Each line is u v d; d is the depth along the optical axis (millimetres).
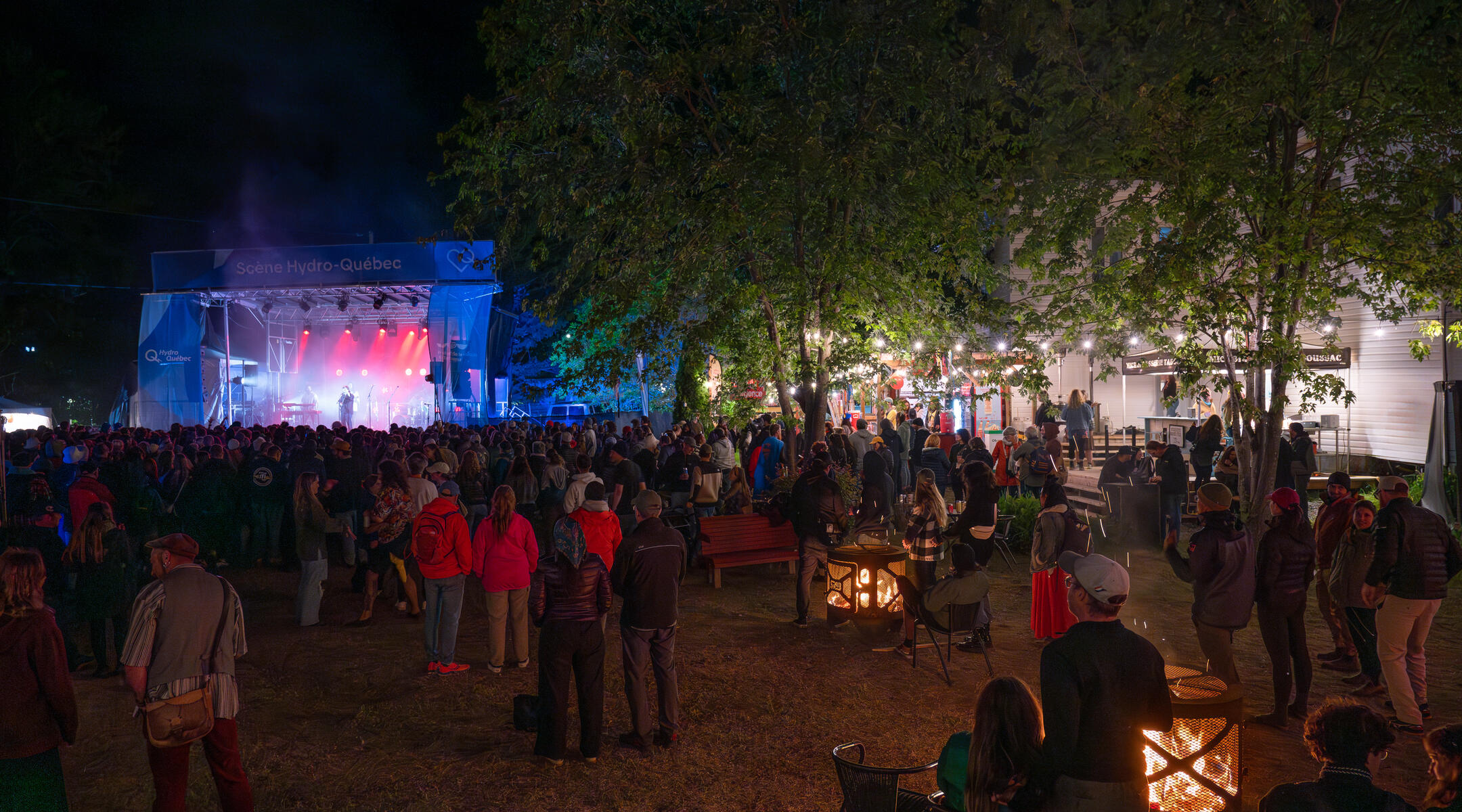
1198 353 10500
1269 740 5949
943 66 11844
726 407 13797
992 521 9336
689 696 7191
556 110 12477
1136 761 3176
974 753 3225
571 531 5887
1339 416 18625
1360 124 10055
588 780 5676
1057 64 11391
